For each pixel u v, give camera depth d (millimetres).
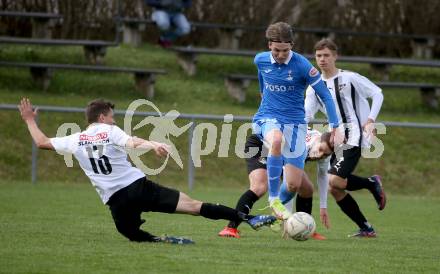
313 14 84125
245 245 31109
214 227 38125
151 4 78375
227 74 75312
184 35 83438
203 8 83188
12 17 79938
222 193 55594
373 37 85250
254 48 84062
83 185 58094
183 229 36844
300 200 35812
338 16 84562
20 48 77062
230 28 81812
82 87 71688
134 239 30078
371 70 80062
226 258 27250
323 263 27016
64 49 78500
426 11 85250
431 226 42750
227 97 73438
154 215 43469
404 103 75875
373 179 38188
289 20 83500
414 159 63250
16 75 72000
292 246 31531
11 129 61062
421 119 71688
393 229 40719
